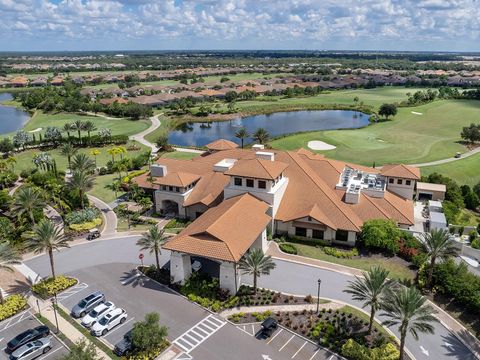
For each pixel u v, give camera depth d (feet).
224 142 312.50
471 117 545.85
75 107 622.54
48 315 146.00
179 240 164.25
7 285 164.45
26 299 155.12
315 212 202.18
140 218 231.30
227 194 207.82
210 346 130.11
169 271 173.27
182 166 266.77
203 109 615.57
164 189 234.79
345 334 133.69
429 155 379.76
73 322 142.31
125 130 500.33
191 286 160.15
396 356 122.62
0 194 240.12
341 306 149.69
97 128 509.76
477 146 410.93
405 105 655.35
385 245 189.26
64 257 187.73
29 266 179.63
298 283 165.48
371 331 135.23
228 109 649.61
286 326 139.03
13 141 398.42
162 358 124.98
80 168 274.16
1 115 650.43
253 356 125.90
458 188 268.82
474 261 186.09
